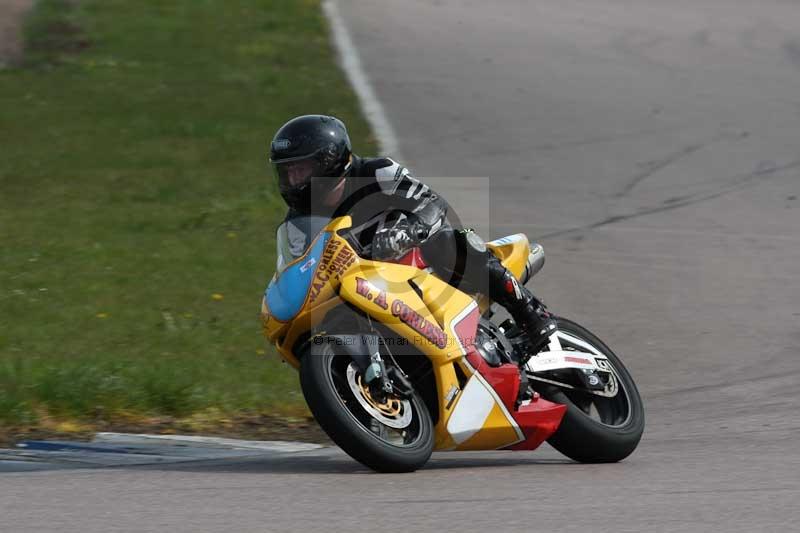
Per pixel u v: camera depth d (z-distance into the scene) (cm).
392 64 6725
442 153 5144
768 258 4022
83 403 2636
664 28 7925
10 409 2552
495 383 2112
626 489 1891
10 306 3341
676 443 2455
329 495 1816
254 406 2748
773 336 3334
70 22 7556
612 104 6050
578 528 1606
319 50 7044
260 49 6975
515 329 2328
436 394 2080
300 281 1983
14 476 2011
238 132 5444
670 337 3331
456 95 6131
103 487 1886
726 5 8750
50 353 2981
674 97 6200
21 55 6831
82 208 4431
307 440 2572
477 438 2109
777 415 2677
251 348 3122
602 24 8006
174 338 3145
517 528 1606
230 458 2323
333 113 5700
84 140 5306
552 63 6881
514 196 4625
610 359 2389
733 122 5756
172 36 7331
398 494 1828
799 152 5291
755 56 7175
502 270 2223
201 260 3847
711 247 4122
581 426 2219
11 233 4106
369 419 2016
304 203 2055
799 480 1942
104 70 6525
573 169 5009
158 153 5144
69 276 3647
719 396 2878
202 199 4572
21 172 4859
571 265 3919
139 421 2631
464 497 1808
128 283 3606
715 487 1897
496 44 7300
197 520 1644
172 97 6019
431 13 8181
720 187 4822
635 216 4462
